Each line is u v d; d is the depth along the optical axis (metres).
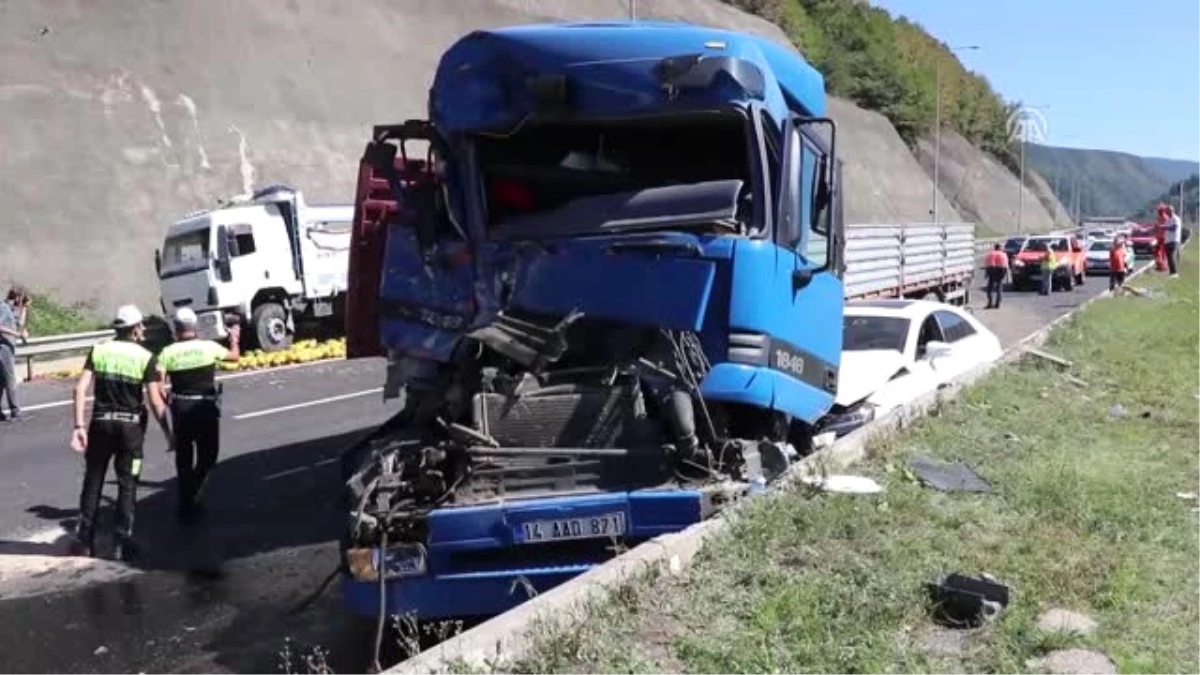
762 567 5.30
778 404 6.50
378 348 8.20
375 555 5.61
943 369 11.20
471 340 6.34
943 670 4.29
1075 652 4.47
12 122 26.33
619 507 5.62
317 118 34.41
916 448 8.09
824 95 8.29
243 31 33.34
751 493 6.08
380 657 5.92
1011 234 96.56
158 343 24.06
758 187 6.51
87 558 8.27
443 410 6.29
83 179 26.98
